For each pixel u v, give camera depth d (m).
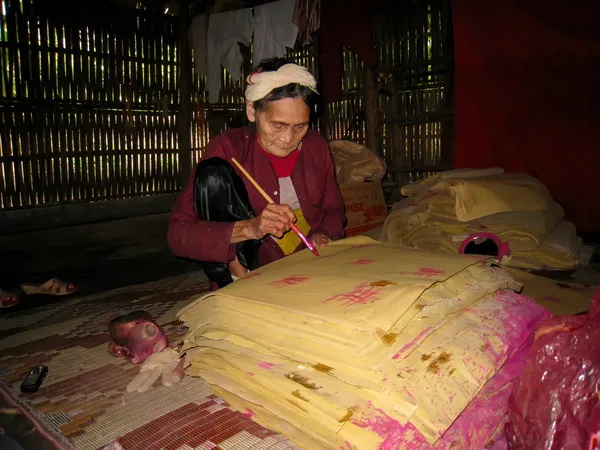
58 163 6.54
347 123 6.39
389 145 6.03
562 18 4.01
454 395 1.17
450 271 1.42
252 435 1.42
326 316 1.18
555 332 1.27
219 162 2.15
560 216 3.51
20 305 3.21
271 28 5.86
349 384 1.14
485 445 1.34
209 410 1.58
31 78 6.17
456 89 4.61
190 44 7.32
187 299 2.86
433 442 1.07
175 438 1.42
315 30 5.50
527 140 4.36
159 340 1.93
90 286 3.70
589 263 3.46
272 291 1.40
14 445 1.43
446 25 5.27
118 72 6.88
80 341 2.23
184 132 7.57
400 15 5.57
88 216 6.79
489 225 3.09
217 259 2.03
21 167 6.25
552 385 1.21
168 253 4.85
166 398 1.66
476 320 1.41
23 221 6.19
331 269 1.54
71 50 6.42
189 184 2.23
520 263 3.01
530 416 1.25
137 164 7.29
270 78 1.84
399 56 5.68
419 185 3.49
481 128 4.55
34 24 6.09
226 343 1.39
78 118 6.63
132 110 7.12
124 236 5.82
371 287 1.32
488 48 4.39
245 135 2.22
